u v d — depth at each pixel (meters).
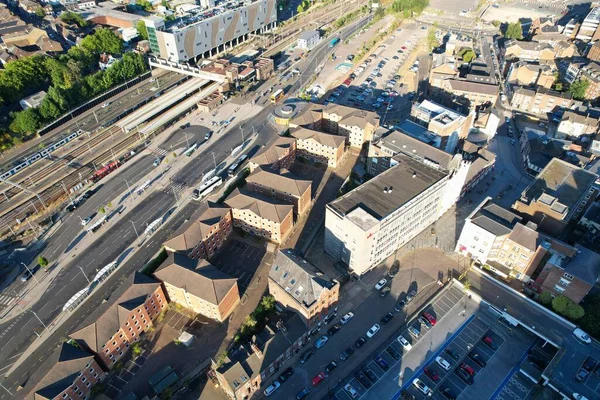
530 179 192.88
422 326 133.50
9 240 168.25
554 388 114.00
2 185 195.38
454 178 163.50
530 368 121.19
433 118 196.25
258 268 154.12
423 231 167.62
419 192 151.12
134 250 163.25
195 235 149.25
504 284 142.38
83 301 145.50
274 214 156.12
